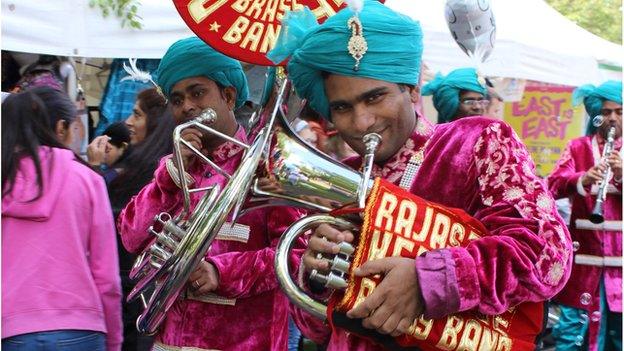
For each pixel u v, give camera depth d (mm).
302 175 2922
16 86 7223
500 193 2730
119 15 6188
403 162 2908
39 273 4242
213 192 3150
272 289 3920
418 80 2920
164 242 3340
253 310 3932
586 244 7746
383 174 2924
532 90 12086
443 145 2863
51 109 4805
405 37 2809
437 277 2541
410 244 2631
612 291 7641
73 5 6094
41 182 4270
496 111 8367
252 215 3936
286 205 3064
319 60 2801
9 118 4309
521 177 2723
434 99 7434
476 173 2801
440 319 2633
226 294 3848
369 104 2816
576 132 11938
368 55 2766
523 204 2684
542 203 2695
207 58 4004
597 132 8211
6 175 4246
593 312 7691
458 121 2893
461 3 4070
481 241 2615
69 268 4301
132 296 3479
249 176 2992
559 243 2660
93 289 4379
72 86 7461
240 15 3443
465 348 2646
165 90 4164
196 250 3133
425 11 7801
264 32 3455
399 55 2793
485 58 4188
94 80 8352
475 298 2549
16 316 4199
